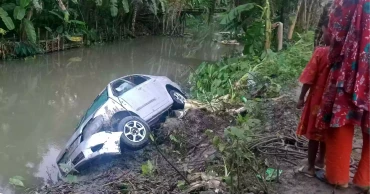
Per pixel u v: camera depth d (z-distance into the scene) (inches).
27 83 469.4
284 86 313.7
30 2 589.0
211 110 284.7
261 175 151.9
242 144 159.6
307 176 157.2
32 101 397.4
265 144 194.2
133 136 239.1
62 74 520.1
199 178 174.6
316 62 140.3
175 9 939.3
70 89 448.1
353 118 127.1
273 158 177.8
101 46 762.8
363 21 120.6
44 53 638.5
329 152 139.0
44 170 248.2
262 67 363.3
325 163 145.3
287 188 149.9
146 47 784.9
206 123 265.3
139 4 886.4
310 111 142.9
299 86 313.6
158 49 763.4
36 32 637.3
